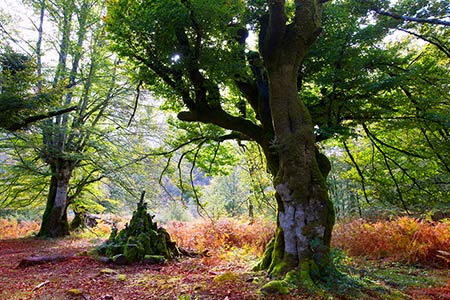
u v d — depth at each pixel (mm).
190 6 5242
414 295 5562
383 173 9250
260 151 10336
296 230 5312
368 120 7055
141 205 8977
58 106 10188
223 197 25406
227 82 6949
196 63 5938
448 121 6266
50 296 4816
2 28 12867
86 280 5707
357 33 6797
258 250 10031
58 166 15258
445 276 7105
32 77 8406
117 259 7312
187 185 13477
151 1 5414
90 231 16766
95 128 14688
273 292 4637
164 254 8031
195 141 9047
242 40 6824
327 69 6969
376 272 7359
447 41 7953
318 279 4996
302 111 5559
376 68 7059
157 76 6750
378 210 15906
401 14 7012
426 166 8945
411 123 7020
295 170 5371
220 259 8211
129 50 6000
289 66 5531
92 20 13891
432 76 7039
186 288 5059
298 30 5508
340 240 10094
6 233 18719
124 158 15523
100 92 15414
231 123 6801
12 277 6113
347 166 17453
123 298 4648
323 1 5957
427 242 8688
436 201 8773
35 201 18219
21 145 13242
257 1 6555
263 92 6793
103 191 20219
